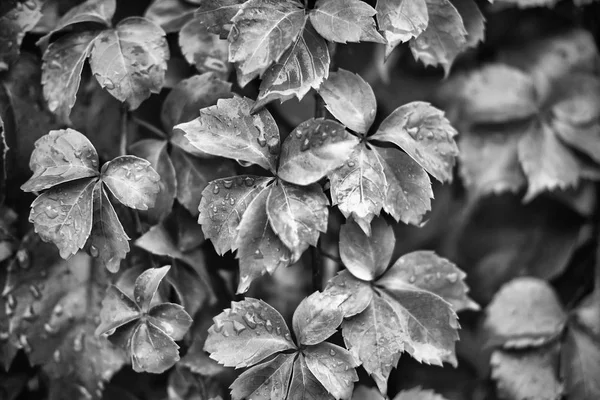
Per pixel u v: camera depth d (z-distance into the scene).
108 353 0.94
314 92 0.91
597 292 1.02
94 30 0.92
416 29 0.89
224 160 0.93
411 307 0.90
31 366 0.96
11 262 0.95
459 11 0.94
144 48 0.91
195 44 0.93
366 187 0.88
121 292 0.89
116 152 0.95
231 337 0.88
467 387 1.03
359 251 0.90
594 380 1.00
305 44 0.88
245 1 0.89
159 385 0.97
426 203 0.89
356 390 0.95
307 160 0.87
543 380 1.00
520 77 1.03
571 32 1.03
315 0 0.90
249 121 0.88
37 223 0.88
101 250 0.89
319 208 0.87
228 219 0.88
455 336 0.90
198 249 0.94
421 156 0.89
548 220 1.04
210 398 0.92
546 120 1.03
